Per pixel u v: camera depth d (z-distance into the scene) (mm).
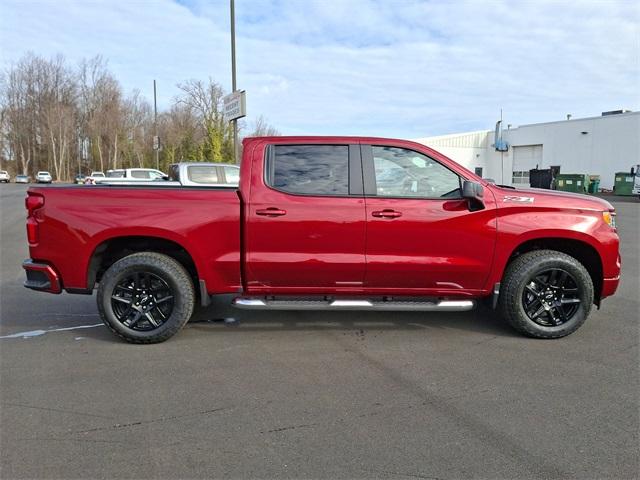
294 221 4105
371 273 4195
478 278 4273
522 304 4332
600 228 4273
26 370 3684
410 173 4258
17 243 10508
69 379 3521
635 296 6004
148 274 4211
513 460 2514
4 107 69312
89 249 4133
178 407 3094
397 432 2793
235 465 2465
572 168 33844
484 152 40375
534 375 3607
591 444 2668
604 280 4363
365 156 4238
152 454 2561
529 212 4219
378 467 2451
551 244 4543
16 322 4941
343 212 4121
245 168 4207
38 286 4219
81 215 4117
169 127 49156
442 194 4250
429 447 2635
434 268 4188
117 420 2922
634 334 4547
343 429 2826
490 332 4633
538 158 36406
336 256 4152
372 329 4734
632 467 2453
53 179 68875
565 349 4160
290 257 4141
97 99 66812
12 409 3055
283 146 4250
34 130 70312
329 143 4254
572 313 4367
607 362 3859
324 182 4195
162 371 3680
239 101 12336
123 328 4223
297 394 3293
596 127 32125
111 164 63688
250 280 4227
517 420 2932
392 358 3961
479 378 3557
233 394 3289
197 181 12164
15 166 70938
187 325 4852
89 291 4273
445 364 3830
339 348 4199
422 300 4355
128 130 62781
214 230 4148
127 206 4117
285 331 4668
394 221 4125
